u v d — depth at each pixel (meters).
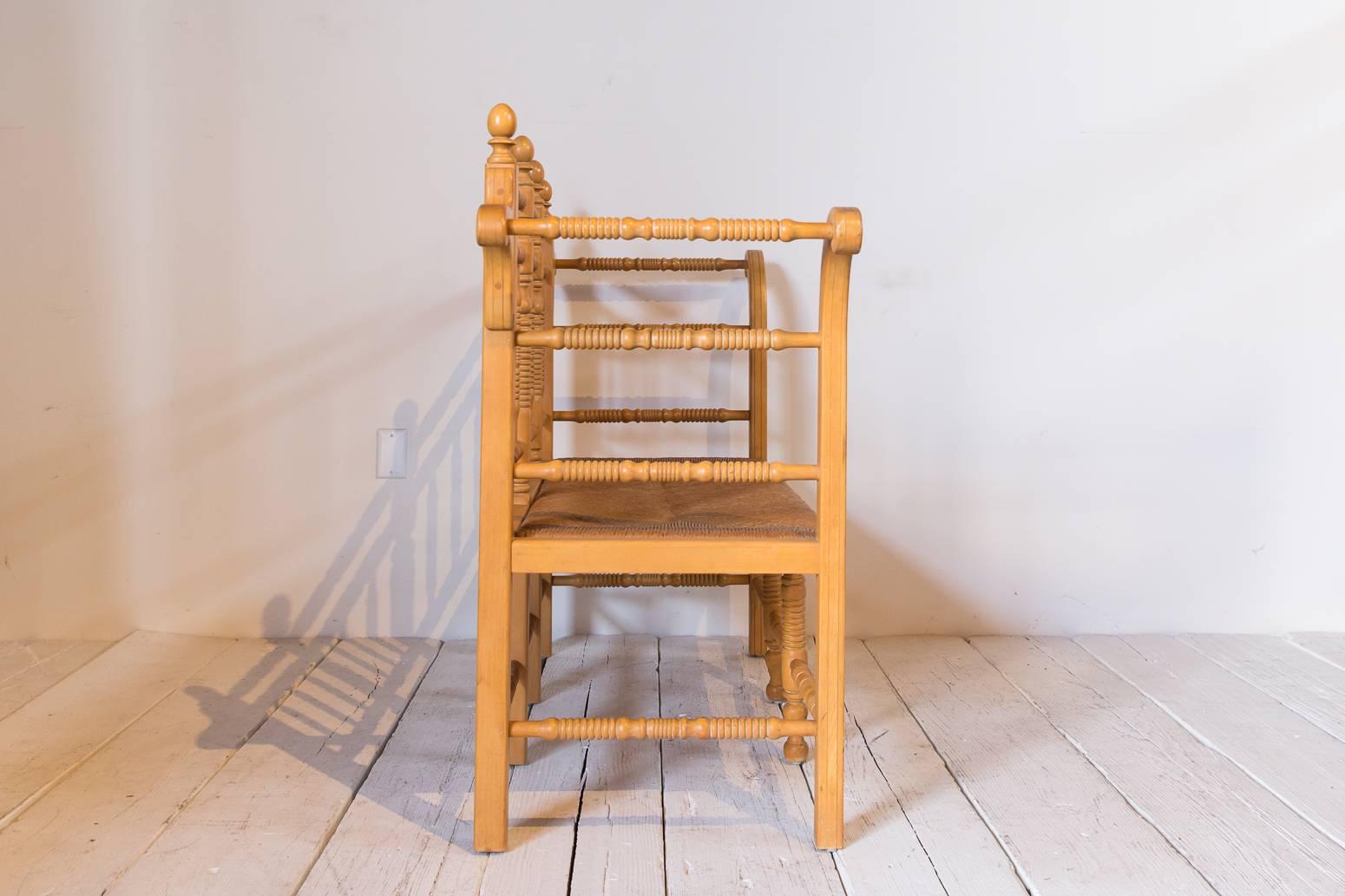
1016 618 1.95
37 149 1.75
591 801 1.26
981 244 1.86
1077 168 1.85
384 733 1.46
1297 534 1.94
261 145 1.77
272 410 1.83
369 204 1.79
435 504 1.86
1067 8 1.82
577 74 1.80
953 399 1.89
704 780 1.33
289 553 1.86
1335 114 1.85
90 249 1.78
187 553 1.85
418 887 1.05
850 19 1.81
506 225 1.05
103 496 1.83
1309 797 1.28
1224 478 1.93
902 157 1.84
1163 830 1.19
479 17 1.78
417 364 1.83
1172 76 1.84
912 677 1.71
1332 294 1.89
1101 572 1.94
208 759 1.35
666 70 1.80
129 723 1.47
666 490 1.50
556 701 1.59
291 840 1.14
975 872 1.10
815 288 1.86
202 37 1.75
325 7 1.76
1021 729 1.49
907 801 1.26
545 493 1.47
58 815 1.19
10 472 1.81
